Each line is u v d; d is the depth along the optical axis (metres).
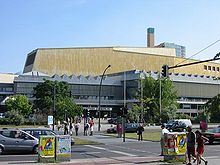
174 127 52.69
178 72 154.50
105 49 154.88
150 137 41.91
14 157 21.62
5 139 23.50
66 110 74.44
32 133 24.67
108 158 20.98
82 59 151.00
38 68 144.50
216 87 144.00
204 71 162.50
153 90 86.00
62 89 85.94
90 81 132.75
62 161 18.80
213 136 33.28
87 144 32.28
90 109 128.75
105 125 77.31
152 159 20.30
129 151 25.86
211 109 44.69
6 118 71.06
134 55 158.88
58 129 54.62
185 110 131.00
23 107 90.00
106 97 134.12
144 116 84.38
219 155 22.91
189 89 135.88
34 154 23.66
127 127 54.97
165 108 83.75
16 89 123.06
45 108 77.00
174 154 18.75
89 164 17.86
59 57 148.00
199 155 16.95
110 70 153.75
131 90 130.50
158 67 161.25
